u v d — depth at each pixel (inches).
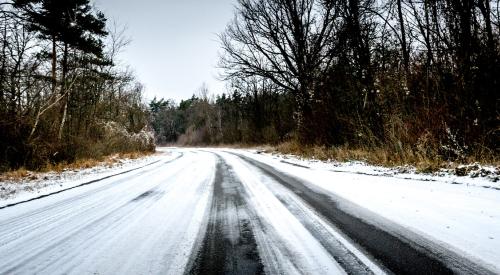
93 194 253.0
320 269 98.7
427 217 148.2
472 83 327.6
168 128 3430.1
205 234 138.8
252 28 829.8
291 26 796.0
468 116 325.1
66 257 117.1
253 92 1435.8
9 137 473.7
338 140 576.7
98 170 479.2
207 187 267.0
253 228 145.1
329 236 129.3
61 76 732.7
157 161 644.1
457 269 95.2
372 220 149.3
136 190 265.0
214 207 190.1
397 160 356.8
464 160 297.3
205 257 112.5
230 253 115.4
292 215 164.2
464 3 335.0
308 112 709.3
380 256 107.0
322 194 216.2
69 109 759.7
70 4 689.0
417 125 369.1
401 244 117.2
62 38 702.5
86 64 810.8
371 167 353.1
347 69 562.6
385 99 443.2
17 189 304.2
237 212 175.9
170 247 123.7
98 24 841.5
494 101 313.3
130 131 1126.4
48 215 186.1
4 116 475.2
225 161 556.1
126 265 107.3
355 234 130.6
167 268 103.9
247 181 293.1
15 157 479.2
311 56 765.9
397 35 453.1
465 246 111.9
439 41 366.9
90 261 112.2
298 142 708.7
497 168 250.1
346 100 555.5
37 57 556.1
